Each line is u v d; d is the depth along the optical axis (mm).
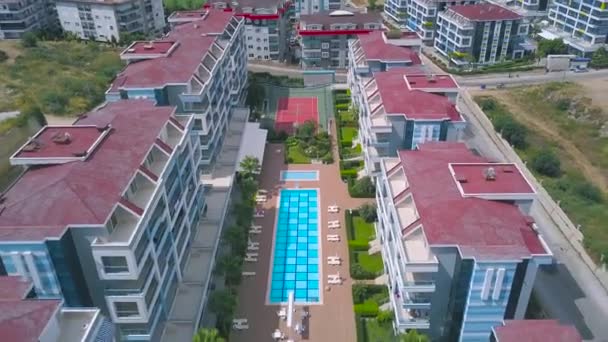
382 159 68875
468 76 141875
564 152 99312
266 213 84125
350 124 112188
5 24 163125
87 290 50125
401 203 57844
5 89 122562
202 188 76062
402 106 78812
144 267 50812
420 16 168500
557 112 116125
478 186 55094
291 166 98125
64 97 117562
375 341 59125
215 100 90562
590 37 151500
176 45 95000
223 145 97750
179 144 62250
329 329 61750
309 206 85688
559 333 45750
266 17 144125
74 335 38875
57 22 177250
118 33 160875
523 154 98812
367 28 139750
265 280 69875
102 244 46531
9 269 45906
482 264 47656
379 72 94875
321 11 172375
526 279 49625
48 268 45938
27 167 54344
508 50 149375
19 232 44719
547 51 149250
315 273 70875
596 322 61938
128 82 81188
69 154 53125
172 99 82750
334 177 94188
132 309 50438
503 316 51438
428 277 52344
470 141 105812
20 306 37312
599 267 69562
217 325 60562
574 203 81562
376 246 74062
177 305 60406
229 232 72625
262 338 60719
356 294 65312
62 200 47406
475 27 142625
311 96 128625
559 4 165125
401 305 55031
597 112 112688
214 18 113750
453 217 51531
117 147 56062
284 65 148250
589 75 139000
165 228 56812
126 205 49281
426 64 151500
